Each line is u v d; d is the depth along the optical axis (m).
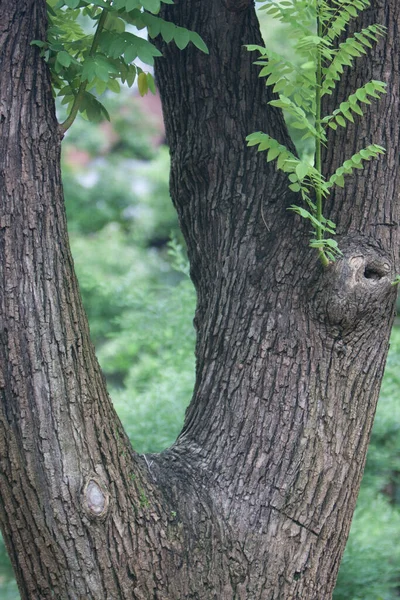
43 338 3.44
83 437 3.47
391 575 7.77
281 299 3.98
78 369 3.51
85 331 3.59
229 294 4.14
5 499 3.44
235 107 4.45
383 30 4.06
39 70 3.60
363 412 3.95
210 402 4.04
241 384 3.96
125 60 3.71
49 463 3.40
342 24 3.70
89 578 3.45
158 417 7.68
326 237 3.95
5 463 3.41
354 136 4.04
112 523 3.48
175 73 4.58
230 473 3.86
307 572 3.81
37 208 3.51
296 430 3.85
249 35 4.50
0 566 8.05
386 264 3.83
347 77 4.09
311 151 9.07
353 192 3.98
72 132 18.92
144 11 3.94
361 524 8.09
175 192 4.63
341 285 3.77
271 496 3.81
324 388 3.88
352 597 7.30
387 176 4.00
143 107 20.50
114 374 15.72
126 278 10.21
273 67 3.81
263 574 3.73
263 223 4.20
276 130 4.46
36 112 3.55
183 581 3.60
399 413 8.47
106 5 3.72
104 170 18.67
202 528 3.71
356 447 3.94
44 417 3.41
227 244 4.27
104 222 18.38
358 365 3.91
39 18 3.66
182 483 3.81
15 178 3.48
